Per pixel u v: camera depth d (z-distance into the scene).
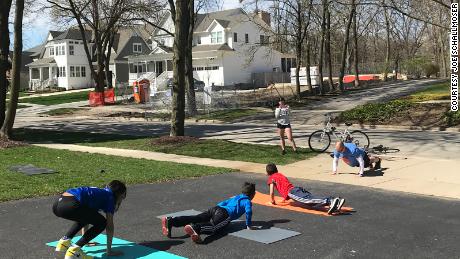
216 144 17.88
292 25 41.56
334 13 47.72
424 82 47.28
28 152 16.83
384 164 13.35
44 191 10.23
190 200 9.74
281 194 9.16
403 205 9.09
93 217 6.12
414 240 6.92
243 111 33.44
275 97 40.81
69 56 70.75
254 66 61.22
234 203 7.45
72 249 6.01
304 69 55.06
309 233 7.36
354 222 7.95
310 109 32.91
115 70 69.19
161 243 6.95
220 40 60.25
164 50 63.22
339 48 69.56
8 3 20.97
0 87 21.20
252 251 6.57
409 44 86.56
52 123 31.81
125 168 13.37
